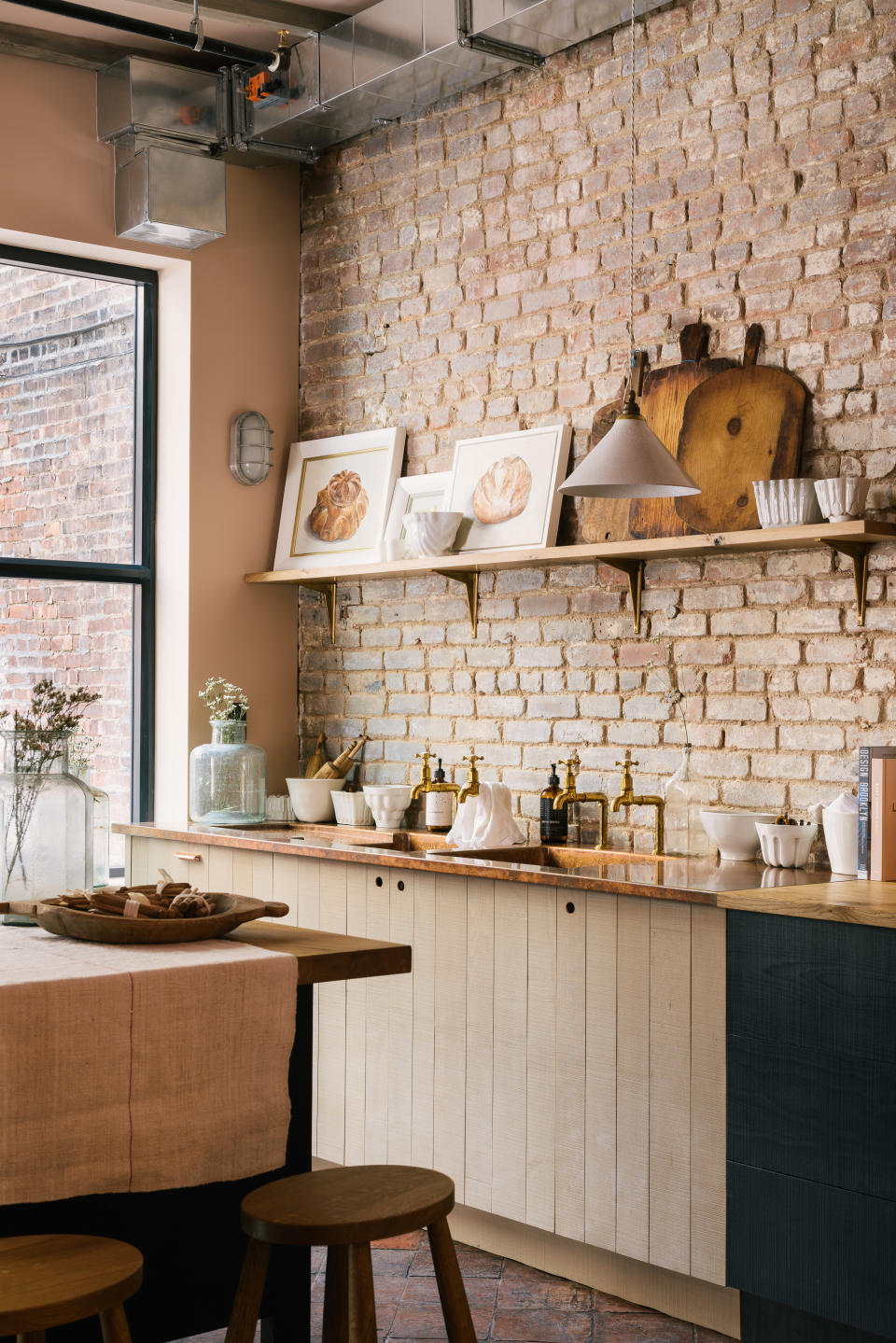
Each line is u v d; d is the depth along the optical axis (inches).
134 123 187.8
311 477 210.1
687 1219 125.2
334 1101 162.7
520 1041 141.3
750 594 154.9
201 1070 91.6
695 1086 125.0
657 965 128.4
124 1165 88.5
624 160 169.5
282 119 189.6
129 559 211.3
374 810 190.1
